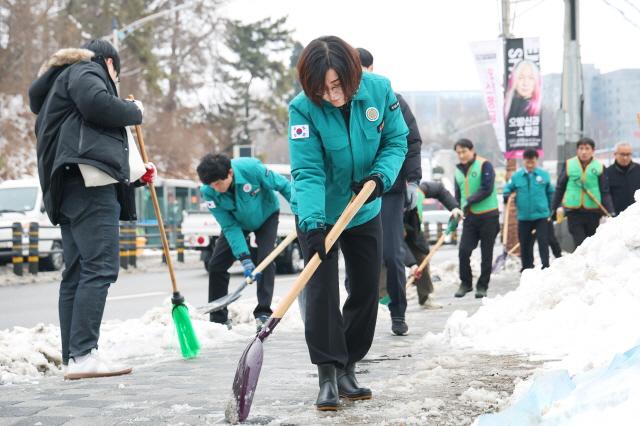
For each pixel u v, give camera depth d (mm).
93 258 6562
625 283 7156
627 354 4148
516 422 3789
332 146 4898
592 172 13773
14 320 12500
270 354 7422
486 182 13219
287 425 4531
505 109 22344
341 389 5160
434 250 11586
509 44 22266
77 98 6453
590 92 75500
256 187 9328
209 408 5059
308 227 4816
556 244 16844
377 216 5219
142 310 13516
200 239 21781
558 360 6082
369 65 8070
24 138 49438
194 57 62969
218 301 8898
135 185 7273
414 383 5555
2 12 48656
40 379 6543
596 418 3414
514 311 7613
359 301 5238
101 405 5246
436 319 10195
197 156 64250
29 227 21516
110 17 55875
